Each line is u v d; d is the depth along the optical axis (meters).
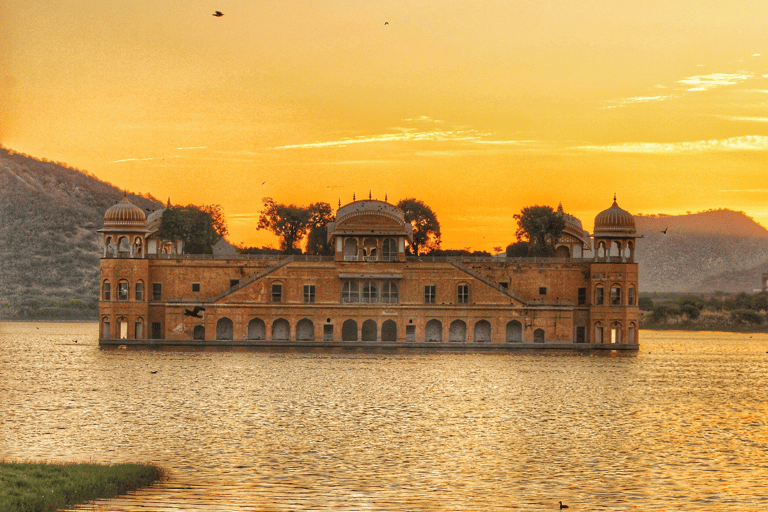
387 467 57.66
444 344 144.75
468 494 51.47
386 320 145.75
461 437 67.75
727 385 102.69
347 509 47.88
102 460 57.84
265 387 92.81
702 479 55.94
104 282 146.62
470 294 145.62
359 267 145.00
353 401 84.25
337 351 136.88
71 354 128.75
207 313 144.88
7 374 102.88
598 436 69.12
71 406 79.25
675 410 82.81
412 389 92.88
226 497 49.44
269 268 145.00
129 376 101.06
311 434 67.88
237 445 63.41
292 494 50.53
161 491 50.25
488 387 95.25
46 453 59.66
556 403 85.25
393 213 146.25
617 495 51.88
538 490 52.66
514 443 65.88
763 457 62.31
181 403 81.50
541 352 139.62
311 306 144.88
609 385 99.25
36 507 44.25
